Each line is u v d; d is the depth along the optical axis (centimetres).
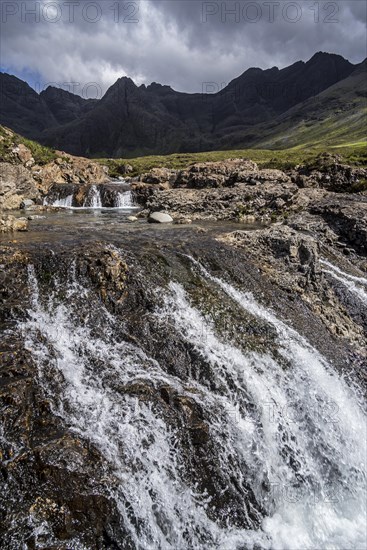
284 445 1420
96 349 1448
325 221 3494
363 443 1576
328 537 1236
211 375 1474
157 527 1088
